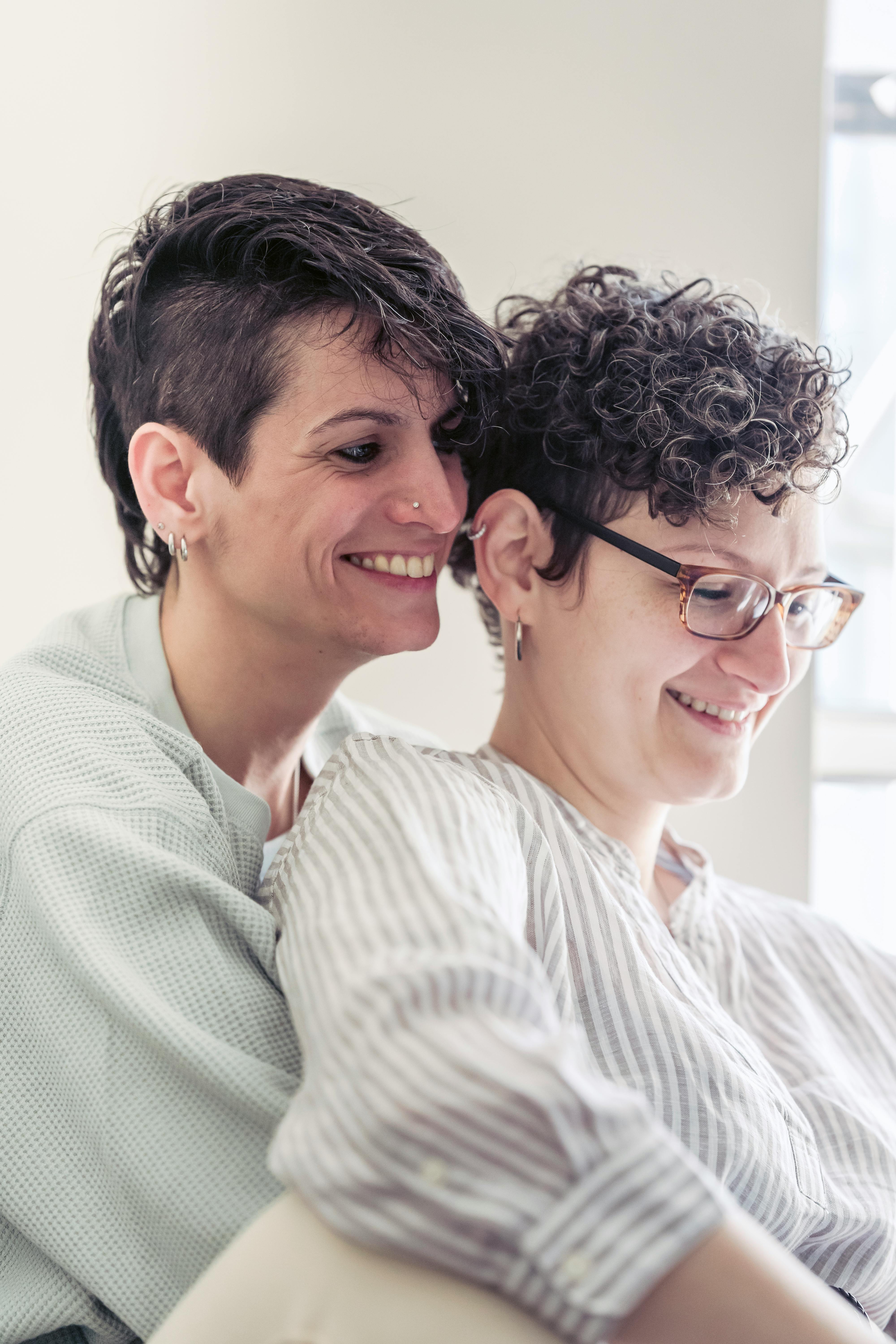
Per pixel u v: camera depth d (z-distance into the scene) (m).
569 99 1.38
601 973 0.70
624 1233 0.42
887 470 1.76
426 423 0.80
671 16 1.39
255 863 0.78
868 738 1.76
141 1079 0.61
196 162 1.35
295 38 1.35
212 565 0.83
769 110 1.41
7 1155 0.63
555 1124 0.41
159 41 1.33
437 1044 0.43
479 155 1.38
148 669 0.86
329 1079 0.45
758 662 0.76
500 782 0.79
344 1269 0.45
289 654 0.84
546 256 1.40
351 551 0.80
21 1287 0.65
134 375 0.85
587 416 0.78
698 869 0.94
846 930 1.02
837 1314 0.45
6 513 1.36
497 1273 0.43
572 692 0.81
